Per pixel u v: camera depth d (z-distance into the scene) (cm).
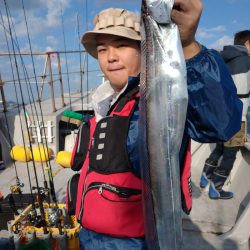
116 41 169
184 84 125
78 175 215
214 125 135
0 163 564
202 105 135
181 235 132
